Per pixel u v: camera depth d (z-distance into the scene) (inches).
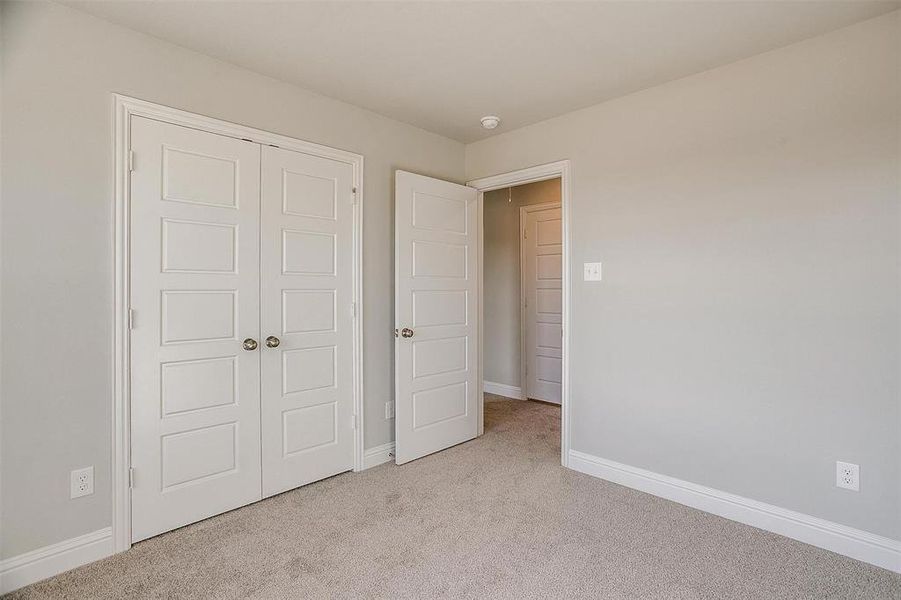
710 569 77.3
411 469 121.6
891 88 77.8
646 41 87.4
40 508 74.8
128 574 75.6
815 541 85.2
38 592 71.2
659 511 98.4
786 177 88.5
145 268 85.5
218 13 78.7
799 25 81.5
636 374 110.2
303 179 108.9
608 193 115.2
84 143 78.7
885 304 78.7
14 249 72.6
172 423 89.0
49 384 75.6
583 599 69.6
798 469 87.4
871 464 79.9
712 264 98.0
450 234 138.7
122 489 82.7
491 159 143.0
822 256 84.6
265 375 102.3
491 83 106.0
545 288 195.9
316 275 111.4
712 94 98.1
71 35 77.5
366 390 122.2
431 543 85.1
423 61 95.7
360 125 120.6
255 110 100.6
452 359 139.6
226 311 96.0
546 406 190.5
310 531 89.4
